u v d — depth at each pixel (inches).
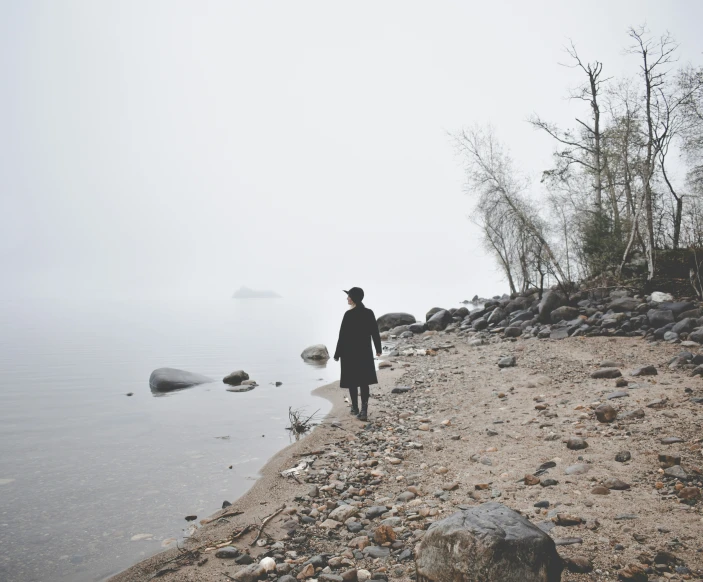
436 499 174.2
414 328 794.8
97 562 143.8
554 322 608.7
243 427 296.4
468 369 431.5
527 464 196.7
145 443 265.1
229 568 136.6
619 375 314.0
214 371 516.1
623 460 182.5
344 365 311.1
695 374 290.2
